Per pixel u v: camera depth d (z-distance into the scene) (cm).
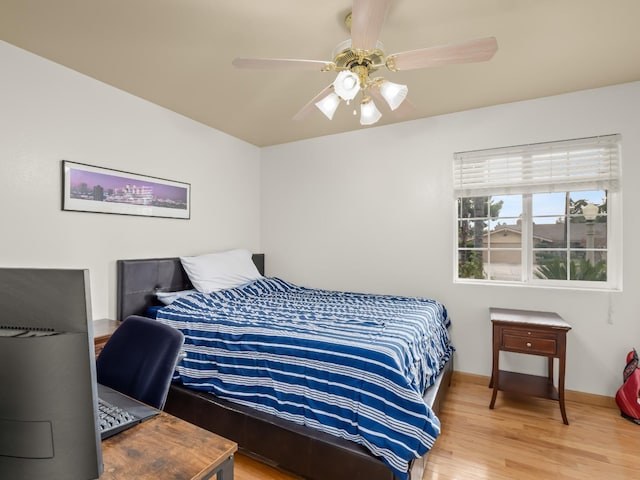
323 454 150
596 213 269
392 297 302
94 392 62
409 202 322
